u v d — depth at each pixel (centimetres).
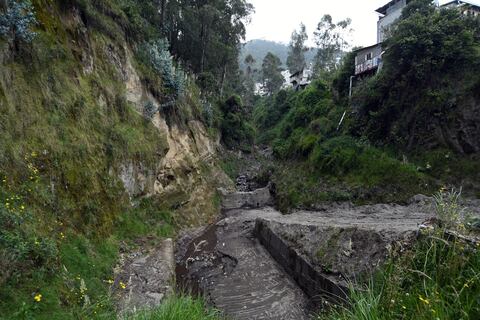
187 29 3128
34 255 639
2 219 602
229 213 2331
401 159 1916
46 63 1028
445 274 334
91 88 1289
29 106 884
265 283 1225
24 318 509
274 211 2319
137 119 1611
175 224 1695
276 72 6988
